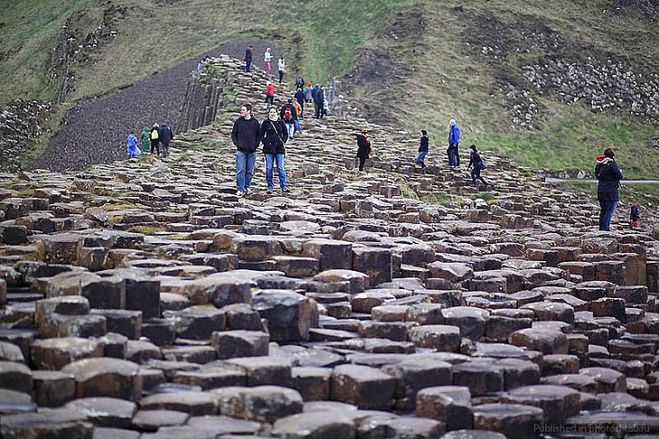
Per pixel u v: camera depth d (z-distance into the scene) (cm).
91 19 12794
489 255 2039
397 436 930
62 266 1377
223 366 1051
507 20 11062
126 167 3619
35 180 2880
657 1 12519
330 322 1306
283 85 6881
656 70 10888
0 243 1620
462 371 1102
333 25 11094
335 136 5234
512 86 9938
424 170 4391
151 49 11488
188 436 863
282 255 1564
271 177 2934
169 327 1129
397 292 1461
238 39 11100
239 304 1210
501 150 8694
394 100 9088
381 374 1052
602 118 9906
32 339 1038
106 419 891
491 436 968
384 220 2364
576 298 1703
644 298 1827
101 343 1009
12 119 8194
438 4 11150
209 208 2067
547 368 1262
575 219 3597
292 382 1039
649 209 7062
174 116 7856
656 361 1417
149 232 1861
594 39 11225
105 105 9031
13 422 826
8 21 15200
